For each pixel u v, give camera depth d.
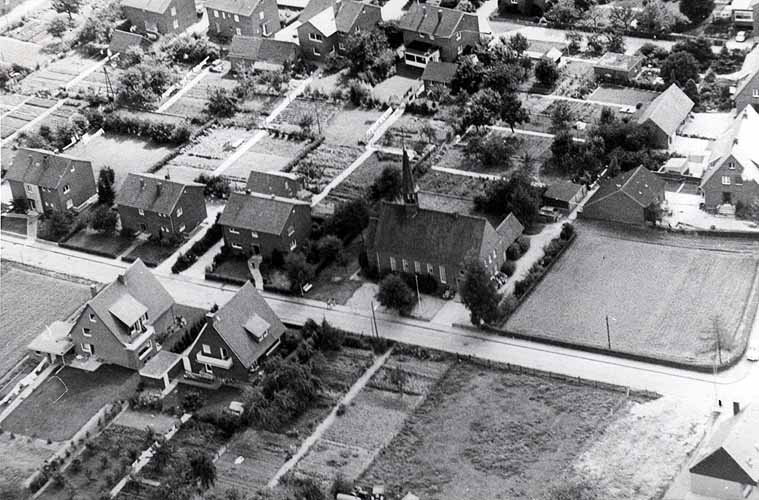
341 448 172.50
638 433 167.88
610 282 198.12
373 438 173.50
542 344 187.25
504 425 172.62
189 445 176.00
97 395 188.50
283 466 170.62
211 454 174.00
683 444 164.88
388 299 195.50
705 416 168.75
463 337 190.88
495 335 190.38
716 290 193.12
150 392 187.62
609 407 173.00
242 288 190.50
